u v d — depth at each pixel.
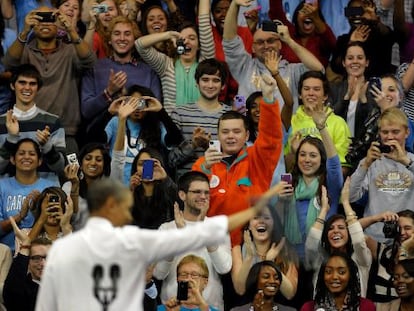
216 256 38.34
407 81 46.03
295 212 40.22
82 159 41.91
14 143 42.38
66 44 45.41
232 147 41.06
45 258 37.47
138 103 42.78
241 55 46.25
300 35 48.06
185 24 46.22
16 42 45.00
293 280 38.59
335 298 37.72
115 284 27.00
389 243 40.47
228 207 40.59
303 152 40.78
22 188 41.84
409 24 48.94
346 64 45.34
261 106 40.53
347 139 43.59
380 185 41.62
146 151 41.19
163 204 40.41
